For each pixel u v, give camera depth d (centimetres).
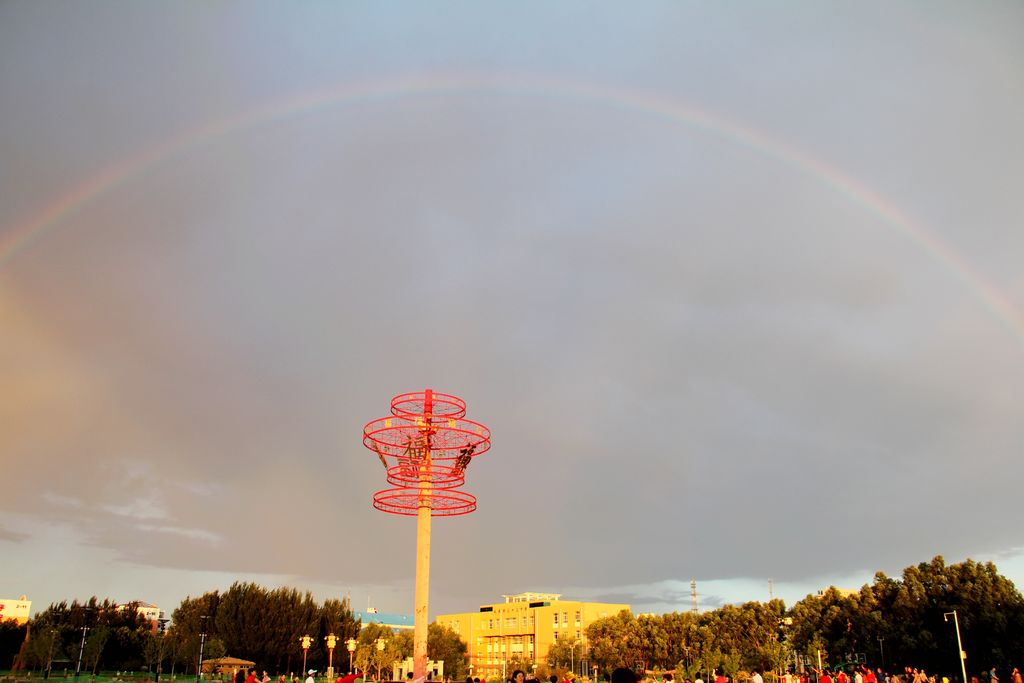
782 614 12169
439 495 5588
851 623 10294
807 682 7525
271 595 13825
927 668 8725
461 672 15800
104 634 11006
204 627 13362
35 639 10425
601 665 14200
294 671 13500
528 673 15512
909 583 9269
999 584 8456
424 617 5250
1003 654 7956
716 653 11506
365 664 13488
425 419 5509
